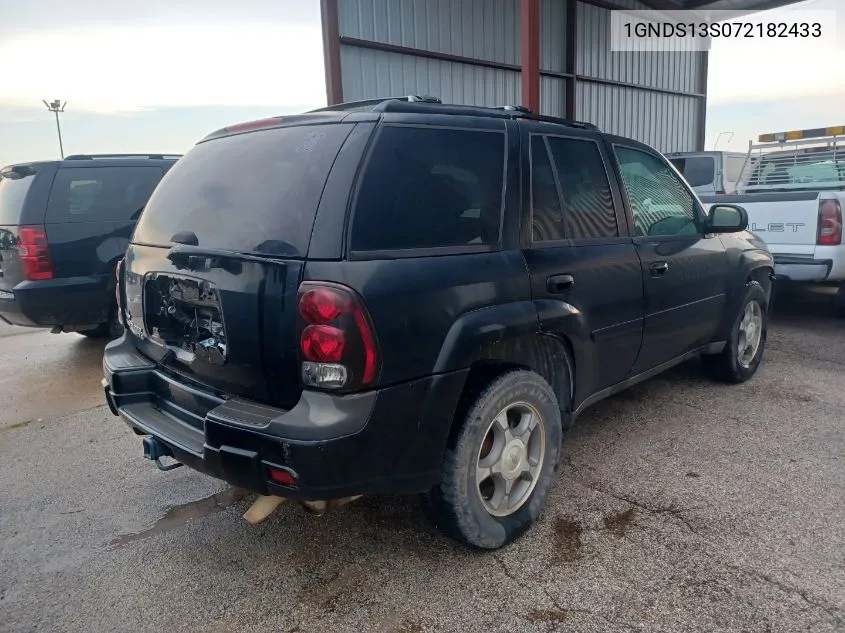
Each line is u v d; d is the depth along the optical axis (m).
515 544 2.86
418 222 2.48
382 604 2.49
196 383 2.64
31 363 6.12
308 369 2.20
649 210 3.78
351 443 2.20
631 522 3.00
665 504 3.15
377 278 2.26
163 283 2.75
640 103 15.47
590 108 14.19
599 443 3.90
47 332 7.51
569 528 2.97
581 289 3.11
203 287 2.49
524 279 2.78
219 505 3.33
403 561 2.77
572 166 3.27
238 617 2.45
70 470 3.78
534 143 3.07
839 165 7.80
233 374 2.43
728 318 4.54
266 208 2.42
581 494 3.27
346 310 2.17
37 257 5.50
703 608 2.40
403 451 2.36
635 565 2.67
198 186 2.78
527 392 2.81
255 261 2.31
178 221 2.77
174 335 2.74
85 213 5.73
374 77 10.49
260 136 2.71
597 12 13.98
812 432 4.00
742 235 4.82
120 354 3.09
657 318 3.72
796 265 6.29
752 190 8.47
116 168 5.97
